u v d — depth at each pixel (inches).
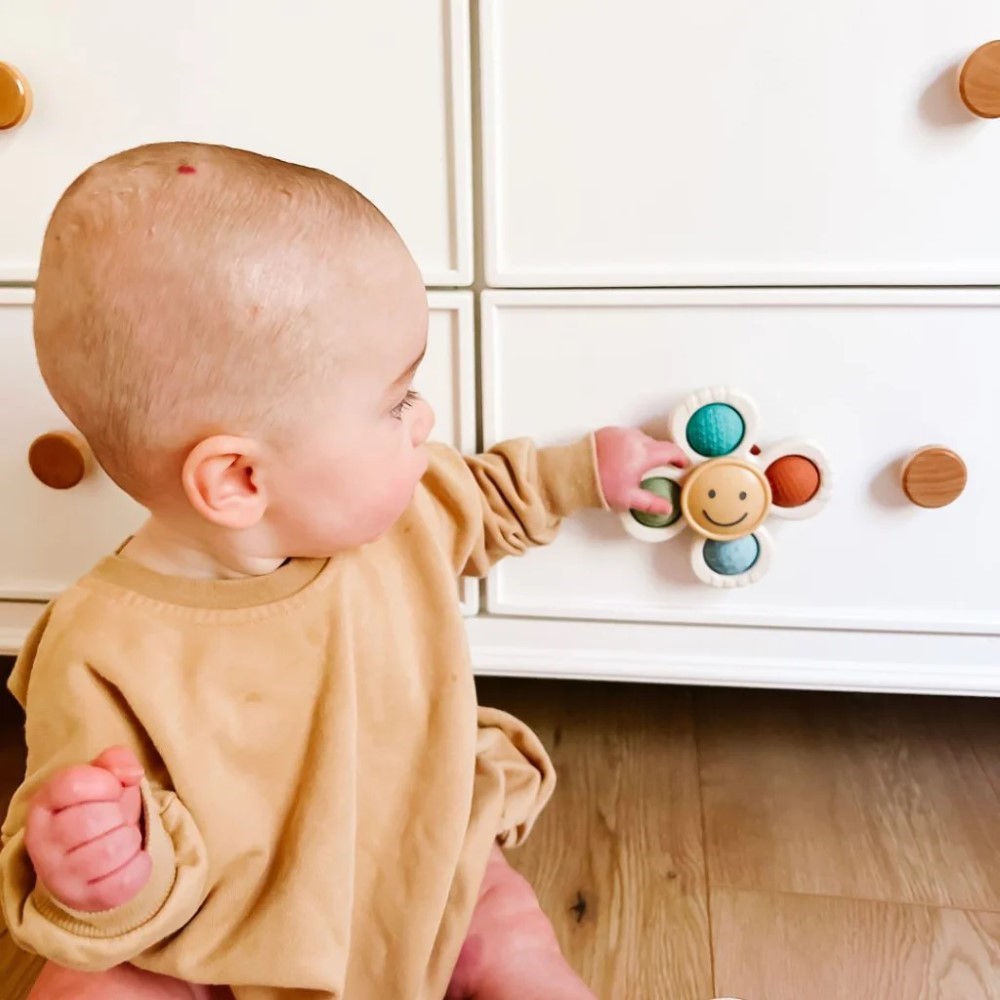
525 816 25.3
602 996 24.3
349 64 23.9
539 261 25.5
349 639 21.3
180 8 23.7
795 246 24.8
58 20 24.0
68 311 17.6
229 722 20.3
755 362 26.0
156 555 20.9
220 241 17.1
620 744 33.5
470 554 26.3
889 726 34.4
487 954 23.1
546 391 26.8
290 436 18.4
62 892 16.1
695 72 23.4
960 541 27.6
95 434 18.8
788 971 24.9
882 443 26.6
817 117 23.6
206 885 19.8
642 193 24.6
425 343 19.8
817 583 28.4
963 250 24.5
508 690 36.7
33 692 19.6
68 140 25.1
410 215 25.1
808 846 28.9
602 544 28.5
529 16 23.2
